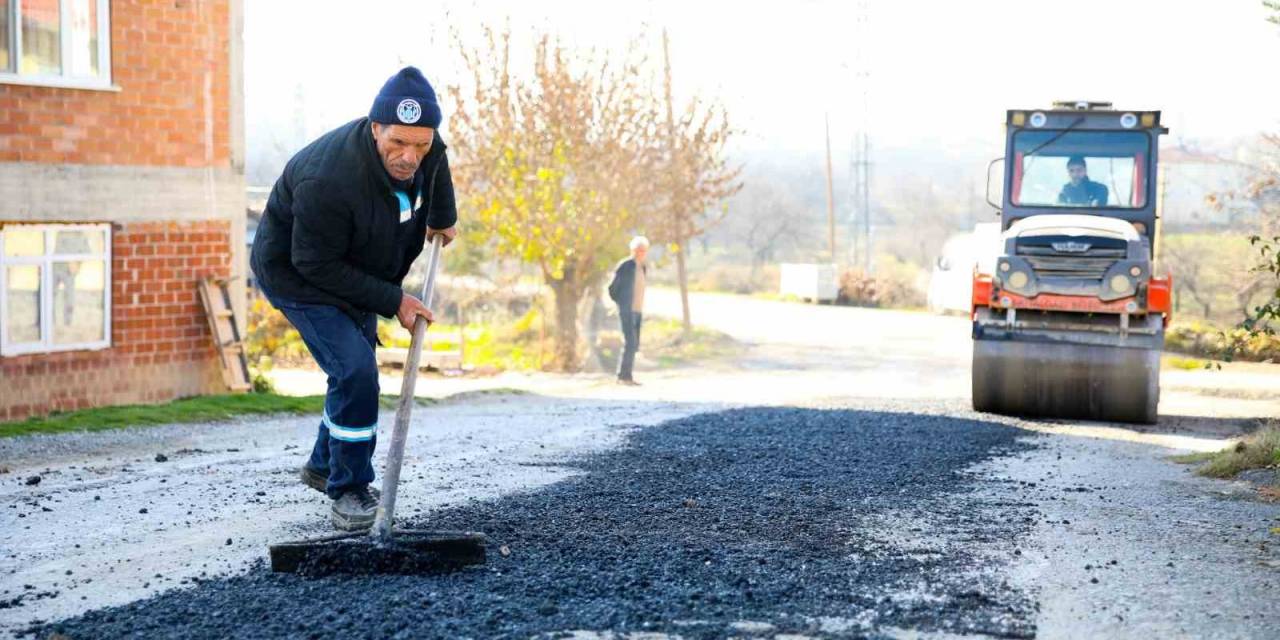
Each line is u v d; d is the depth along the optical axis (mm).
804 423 11164
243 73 15828
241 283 15883
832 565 5262
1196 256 45219
